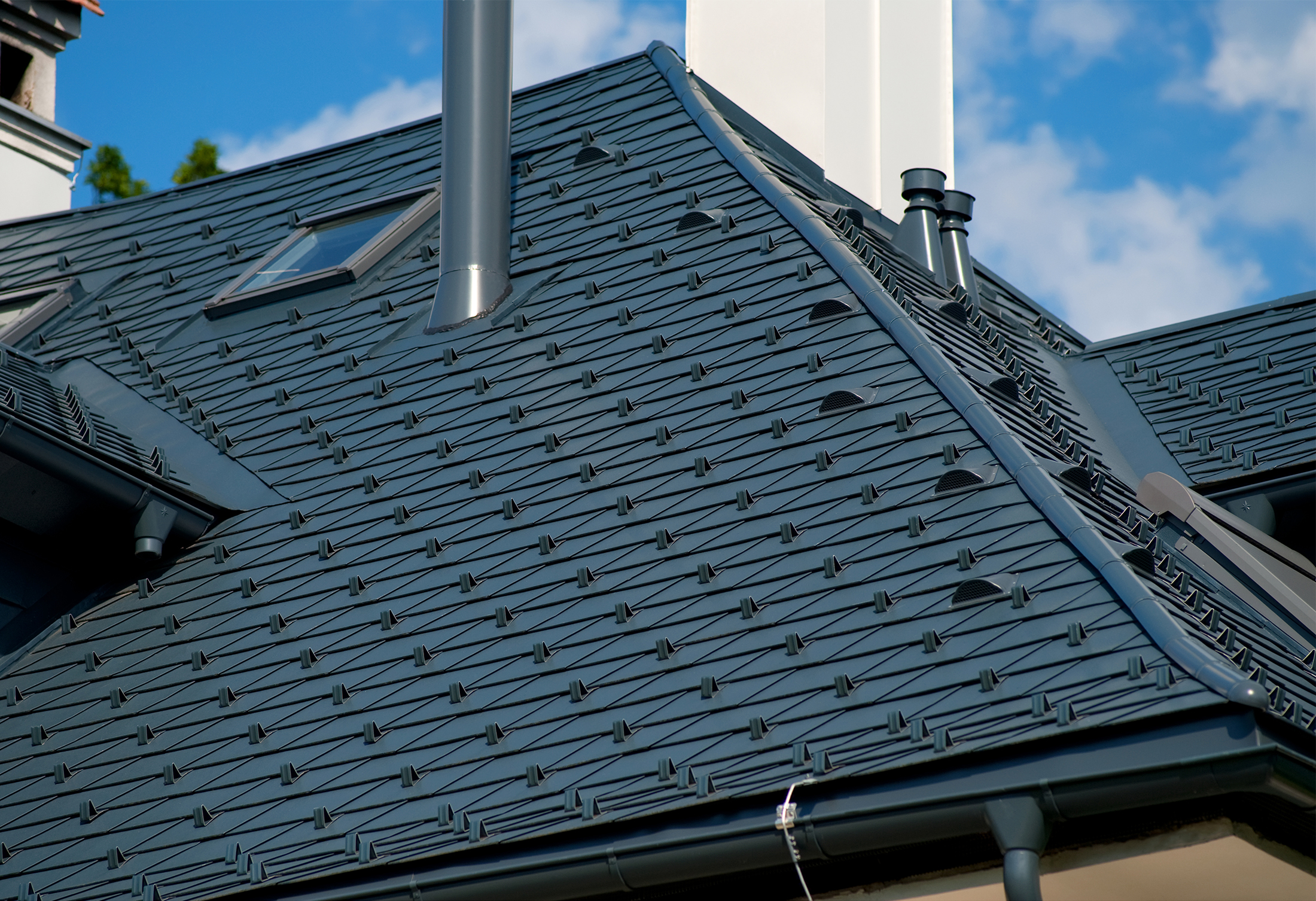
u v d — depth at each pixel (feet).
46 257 99.04
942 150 99.55
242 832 55.26
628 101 88.94
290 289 84.53
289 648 63.16
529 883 48.52
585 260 77.92
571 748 52.65
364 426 73.82
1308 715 51.03
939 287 83.20
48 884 56.39
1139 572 52.13
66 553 72.28
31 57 128.16
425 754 55.31
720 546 58.70
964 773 44.78
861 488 58.34
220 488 73.51
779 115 96.99
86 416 74.95
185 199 100.42
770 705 50.72
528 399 70.85
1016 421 63.67
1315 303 82.64
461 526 65.46
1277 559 67.51
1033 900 42.80
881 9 100.73
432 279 81.76
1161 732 43.37
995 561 52.54
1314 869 46.03
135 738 61.93
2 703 66.54
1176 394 80.28
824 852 45.75
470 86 82.58
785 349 67.00
